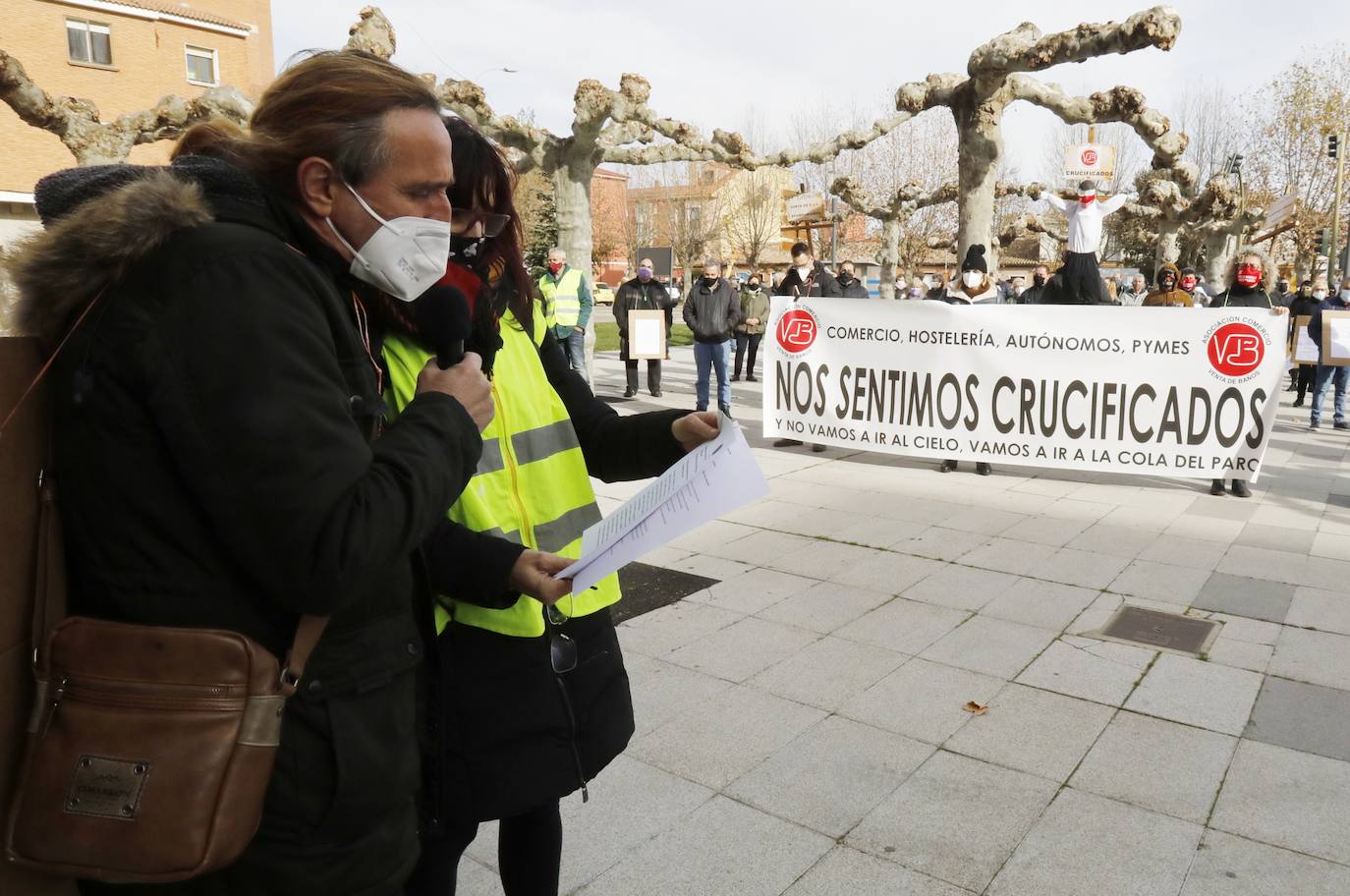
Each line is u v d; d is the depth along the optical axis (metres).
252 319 1.00
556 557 1.46
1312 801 2.69
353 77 1.16
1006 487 6.83
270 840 1.09
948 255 41.22
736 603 4.35
